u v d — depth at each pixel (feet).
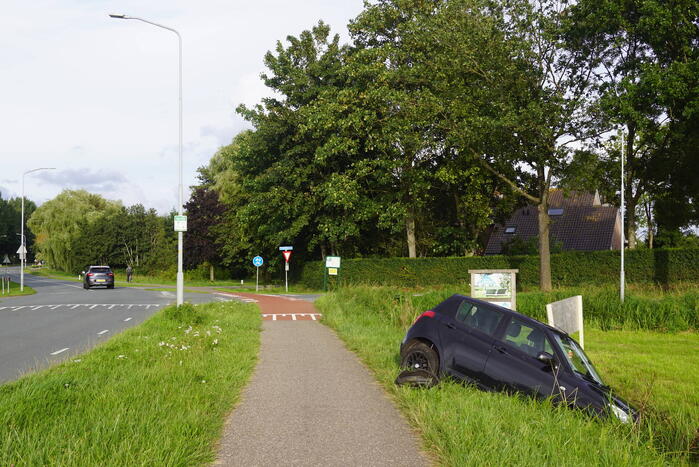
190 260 216.95
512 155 105.91
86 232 295.89
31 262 549.13
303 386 29.37
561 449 18.24
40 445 16.90
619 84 96.84
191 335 45.24
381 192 137.39
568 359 25.68
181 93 69.10
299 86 145.07
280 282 184.24
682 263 104.94
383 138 119.65
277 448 18.99
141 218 307.99
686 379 34.99
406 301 63.21
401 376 27.73
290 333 54.13
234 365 33.81
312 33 147.02
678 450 20.30
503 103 99.55
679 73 91.30
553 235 161.17
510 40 101.14
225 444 19.40
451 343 28.43
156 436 18.26
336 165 141.28
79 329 58.29
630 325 59.36
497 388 26.45
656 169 119.55
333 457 18.12
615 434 20.39
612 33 101.86
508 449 17.90
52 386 23.90
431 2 121.60
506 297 52.80
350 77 126.82
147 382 27.04
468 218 142.51
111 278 166.09
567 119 97.04
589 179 106.93
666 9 93.25
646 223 195.72
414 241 138.21
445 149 125.29
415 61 122.83
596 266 114.11
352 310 68.23
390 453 18.58
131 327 56.75
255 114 146.41
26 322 66.13
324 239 155.02
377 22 124.98
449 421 21.09
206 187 217.97
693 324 57.93
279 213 143.43
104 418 19.79
